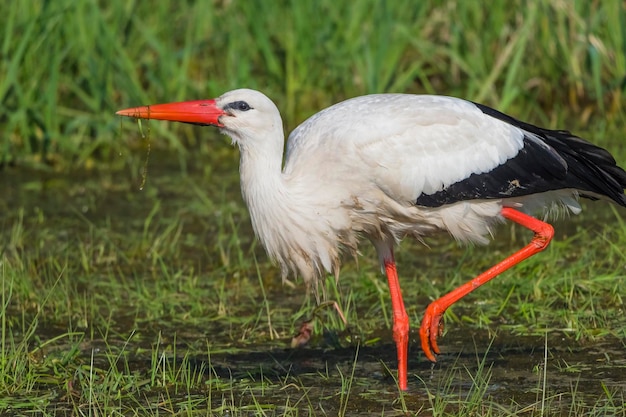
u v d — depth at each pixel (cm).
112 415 834
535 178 945
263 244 919
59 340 1012
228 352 984
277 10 1736
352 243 938
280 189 896
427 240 1264
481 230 955
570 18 1658
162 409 850
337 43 1677
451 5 1717
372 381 906
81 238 1302
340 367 941
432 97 948
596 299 1062
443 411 824
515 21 1697
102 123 1580
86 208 1404
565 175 944
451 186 923
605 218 1295
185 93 1639
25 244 1279
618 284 1076
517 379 893
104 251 1262
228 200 1420
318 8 1697
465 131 928
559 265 1152
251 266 1209
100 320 1065
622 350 946
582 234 1241
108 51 1591
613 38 1631
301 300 1109
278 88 1686
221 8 1780
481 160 930
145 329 1044
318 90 1672
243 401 865
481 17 1706
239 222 1343
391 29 1631
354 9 1675
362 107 930
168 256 1242
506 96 1541
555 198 976
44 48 1568
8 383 897
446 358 952
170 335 1029
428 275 1157
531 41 1673
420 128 917
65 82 1606
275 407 848
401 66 1684
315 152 914
